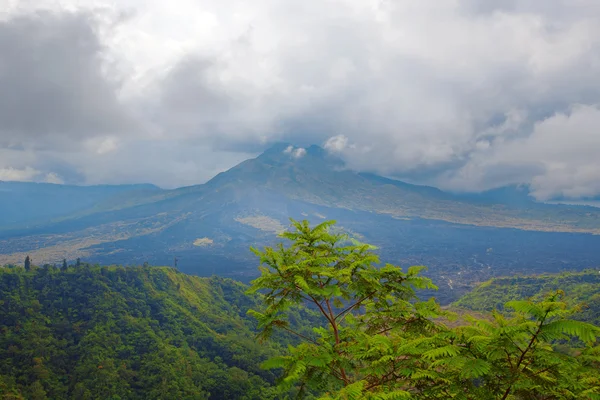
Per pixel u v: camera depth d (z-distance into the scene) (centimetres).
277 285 941
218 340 13875
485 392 739
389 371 846
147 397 10162
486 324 704
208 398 10581
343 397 699
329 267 949
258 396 10350
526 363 720
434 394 781
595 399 642
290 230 1070
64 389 10169
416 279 988
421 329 938
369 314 1033
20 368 10581
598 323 6800
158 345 12531
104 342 12250
